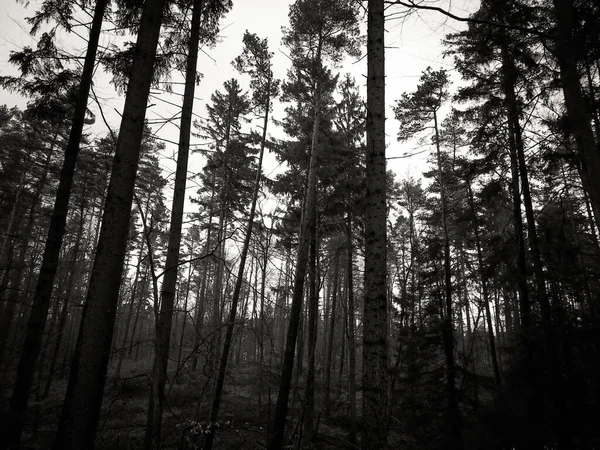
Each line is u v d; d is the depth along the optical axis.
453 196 17.94
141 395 12.72
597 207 3.58
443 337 10.70
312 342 11.74
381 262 4.42
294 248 14.61
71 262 16.30
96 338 3.45
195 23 6.89
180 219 6.20
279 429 8.02
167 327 5.54
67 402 3.42
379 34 5.10
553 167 8.04
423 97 16.27
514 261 10.07
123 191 3.80
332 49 11.89
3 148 17.84
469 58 9.07
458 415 9.34
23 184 18.05
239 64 12.47
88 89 7.02
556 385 6.86
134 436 8.88
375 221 4.55
